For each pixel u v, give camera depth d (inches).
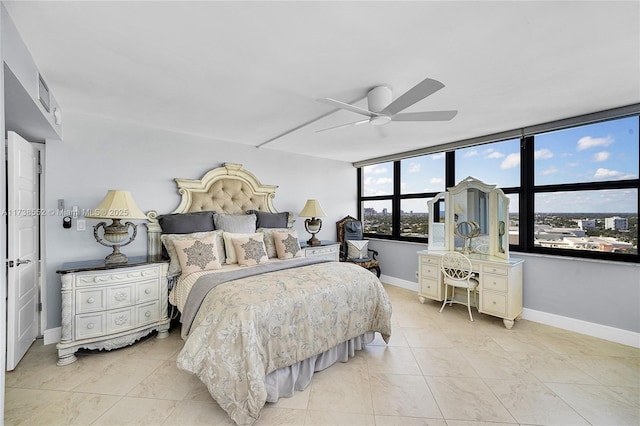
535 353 102.0
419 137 148.4
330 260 123.3
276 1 52.6
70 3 53.0
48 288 108.9
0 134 48.9
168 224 126.2
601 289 114.3
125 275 103.7
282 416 70.8
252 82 86.4
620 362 95.7
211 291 87.5
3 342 49.1
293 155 186.7
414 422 68.6
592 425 67.9
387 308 105.0
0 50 49.9
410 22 58.6
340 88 90.0
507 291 123.8
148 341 110.7
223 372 68.3
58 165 110.9
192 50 69.6
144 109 109.9
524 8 54.3
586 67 76.8
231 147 158.1
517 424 68.2
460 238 153.6
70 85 89.0
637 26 59.4
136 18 57.6
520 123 124.7
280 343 77.6
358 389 81.6
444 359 98.1
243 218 145.4
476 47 67.7
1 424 48.3
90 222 117.2
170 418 69.6
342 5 53.7
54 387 81.4
